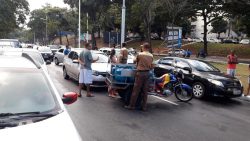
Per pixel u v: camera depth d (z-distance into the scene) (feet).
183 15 171.83
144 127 26.71
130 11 182.50
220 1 160.76
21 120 12.26
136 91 33.47
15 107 13.21
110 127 26.16
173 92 39.73
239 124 29.63
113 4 189.47
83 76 39.24
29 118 12.48
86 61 39.04
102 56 50.75
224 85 41.83
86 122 27.43
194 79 43.98
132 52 91.66
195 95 43.80
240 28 201.16
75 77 50.72
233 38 311.27
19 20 231.91
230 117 32.50
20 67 15.75
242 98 44.98
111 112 31.81
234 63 60.13
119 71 35.37
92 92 43.55
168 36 89.30
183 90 39.83
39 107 13.41
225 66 95.20
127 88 35.22
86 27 196.85
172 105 37.32
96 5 193.88
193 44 196.24
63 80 55.06
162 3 134.41
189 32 283.59
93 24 199.82
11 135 11.19
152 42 221.66
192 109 35.53
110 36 147.84
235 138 24.99
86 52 39.04
